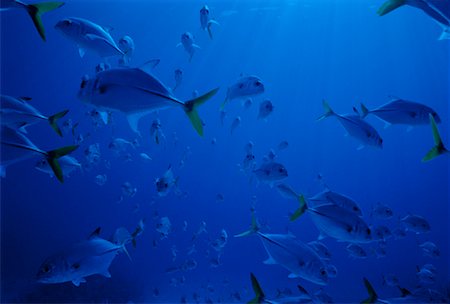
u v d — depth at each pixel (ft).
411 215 23.38
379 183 99.81
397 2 8.40
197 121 8.61
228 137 107.45
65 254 10.30
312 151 110.52
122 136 87.35
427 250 25.59
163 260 76.64
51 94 83.51
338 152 108.47
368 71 100.17
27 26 79.66
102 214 82.79
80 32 13.21
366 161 102.94
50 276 10.01
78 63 83.56
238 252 93.09
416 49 91.61
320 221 11.84
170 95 8.68
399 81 97.91
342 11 83.30
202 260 78.64
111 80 8.86
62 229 74.79
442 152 9.78
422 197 90.84
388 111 16.24
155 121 26.07
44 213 75.51
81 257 10.48
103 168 85.10
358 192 103.04
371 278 61.21
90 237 11.08
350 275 64.69
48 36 81.05
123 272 58.54
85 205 80.64
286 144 28.81
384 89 100.78
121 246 11.70
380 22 86.63
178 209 99.66
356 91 104.58
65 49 82.64
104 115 9.73
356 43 93.91
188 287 51.37
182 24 85.66
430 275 23.98
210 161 106.22
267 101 23.17
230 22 86.94
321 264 11.10
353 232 11.77
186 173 103.09
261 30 90.12
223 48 94.53
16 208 73.77
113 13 81.10
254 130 109.50
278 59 99.66
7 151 9.40
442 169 87.40
